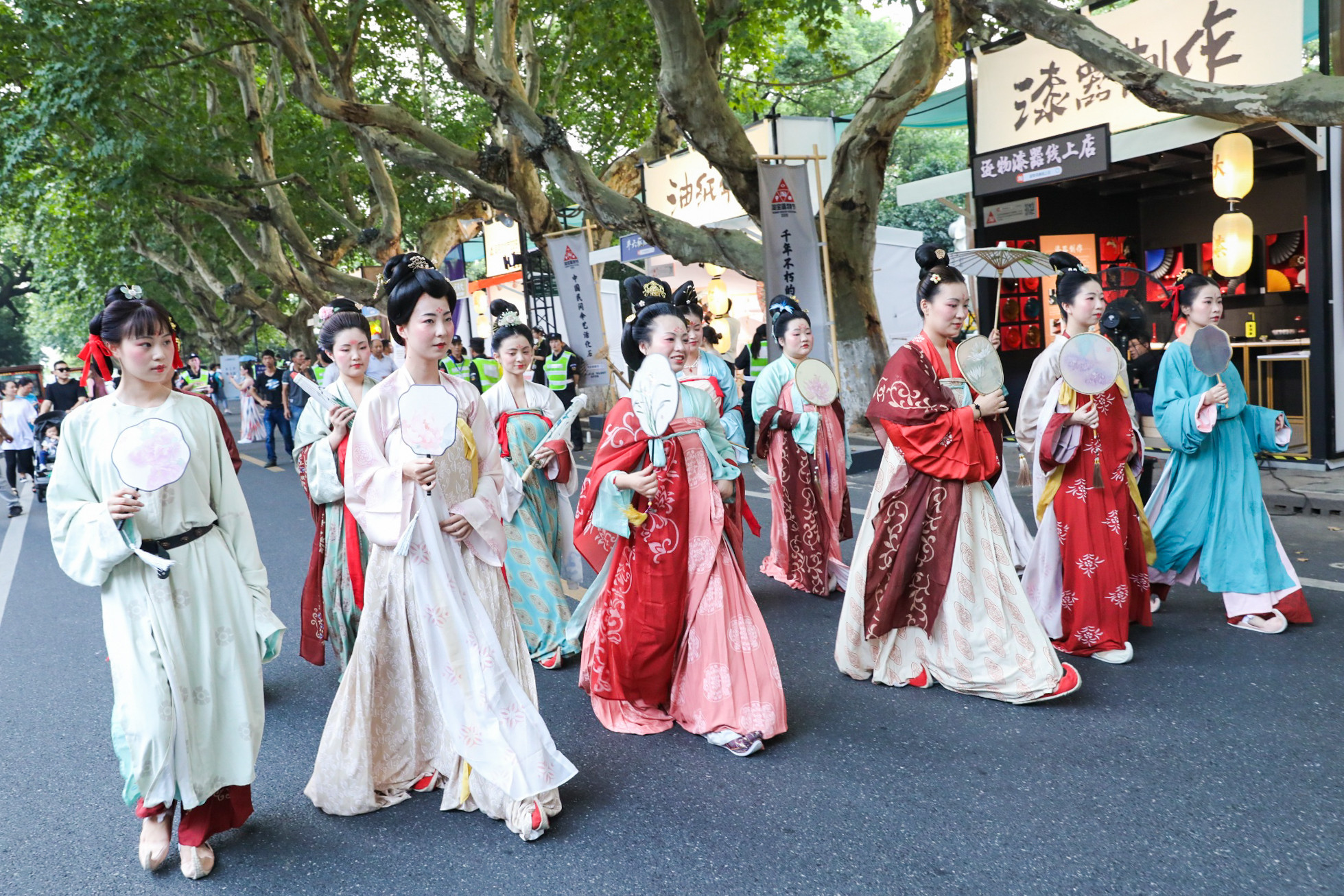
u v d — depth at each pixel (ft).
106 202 65.57
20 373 57.88
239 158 61.41
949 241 75.25
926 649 12.94
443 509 10.04
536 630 15.38
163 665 9.11
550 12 46.47
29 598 22.25
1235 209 36.19
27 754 12.87
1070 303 14.07
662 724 12.41
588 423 49.96
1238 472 14.83
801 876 8.86
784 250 33.17
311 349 87.71
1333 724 11.31
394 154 50.80
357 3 43.57
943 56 34.55
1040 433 13.84
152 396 9.55
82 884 9.45
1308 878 8.38
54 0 46.29
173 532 9.36
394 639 10.27
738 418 19.52
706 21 39.11
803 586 18.83
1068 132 30.01
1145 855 8.86
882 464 13.20
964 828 9.52
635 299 12.84
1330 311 26.58
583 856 9.43
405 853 9.65
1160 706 12.10
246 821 10.52
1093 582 13.67
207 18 47.39
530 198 45.78
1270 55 24.89
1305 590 16.72
